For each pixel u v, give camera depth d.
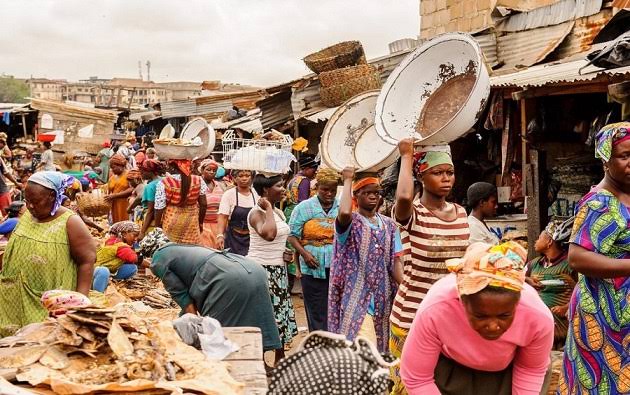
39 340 3.17
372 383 2.39
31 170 19.67
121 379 2.81
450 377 3.31
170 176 8.64
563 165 8.49
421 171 4.39
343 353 2.46
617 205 3.74
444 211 4.40
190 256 4.99
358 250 5.02
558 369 4.64
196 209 8.73
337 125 6.30
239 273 4.87
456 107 4.94
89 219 11.10
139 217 11.33
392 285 5.13
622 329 3.75
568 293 5.30
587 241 3.77
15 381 2.80
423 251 4.30
